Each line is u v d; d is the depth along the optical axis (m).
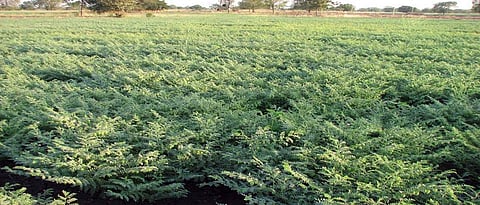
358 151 6.78
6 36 27.45
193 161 6.61
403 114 9.20
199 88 11.33
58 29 33.31
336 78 12.10
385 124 8.44
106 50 20.27
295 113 8.80
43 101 9.46
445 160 6.76
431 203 4.93
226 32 31.27
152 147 6.86
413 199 5.14
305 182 5.83
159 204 6.05
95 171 6.09
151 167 5.96
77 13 70.56
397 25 40.62
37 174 5.63
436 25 41.06
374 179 5.72
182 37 26.64
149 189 5.93
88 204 5.89
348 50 19.98
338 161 5.96
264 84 12.10
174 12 88.50
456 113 8.70
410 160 6.55
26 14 64.31
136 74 12.59
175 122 8.07
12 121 8.06
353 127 7.81
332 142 6.98
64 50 20.42
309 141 7.13
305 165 6.23
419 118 8.76
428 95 10.77
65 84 12.05
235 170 6.54
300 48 20.25
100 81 12.84
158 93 10.59
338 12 91.50
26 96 9.70
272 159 6.56
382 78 12.25
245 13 87.62
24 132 7.91
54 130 7.70
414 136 7.09
